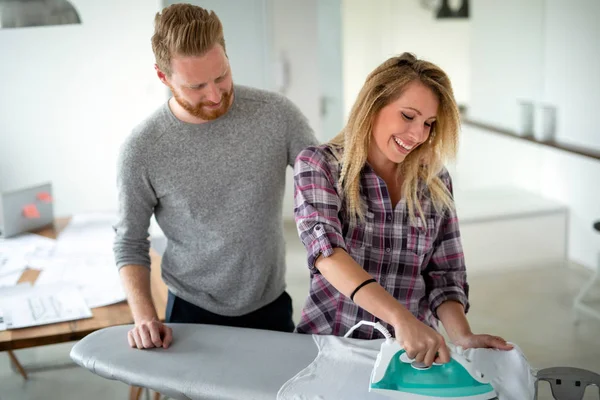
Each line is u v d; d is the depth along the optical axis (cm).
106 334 176
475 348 153
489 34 454
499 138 470
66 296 233
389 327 165
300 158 161
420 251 163
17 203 315
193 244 192
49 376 327
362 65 475
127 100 480
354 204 156
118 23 466
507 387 141
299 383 147
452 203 167
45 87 468
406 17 451
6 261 276
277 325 204
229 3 462
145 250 194
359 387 143
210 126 185
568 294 426
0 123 469
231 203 189
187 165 185
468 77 459
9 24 247
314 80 490
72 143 482
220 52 171
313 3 476
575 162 450
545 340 366
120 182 187
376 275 163
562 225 465
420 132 147
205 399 148
